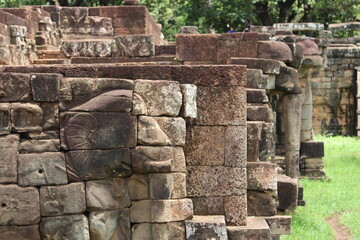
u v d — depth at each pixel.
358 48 35.06
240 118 7.55
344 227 13.09
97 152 6.86
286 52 13.60
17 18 18.31
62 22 22.17
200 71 7.48
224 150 7.57
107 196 6.94
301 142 20.00
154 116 7.04
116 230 7.05
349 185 18.55
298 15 46.16
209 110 7.53
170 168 6.94
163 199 7.02
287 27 29.02
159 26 29.09
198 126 7.54
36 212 6.76
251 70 12.22
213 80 7.50
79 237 6.84
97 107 6.84
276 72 12.94
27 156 6.76
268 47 13.44
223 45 13.41
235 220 7.61
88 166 6.85
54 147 6.82
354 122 35.25
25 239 6.78
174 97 7.07
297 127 15.70
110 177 6.96
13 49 16.86
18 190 6.73
